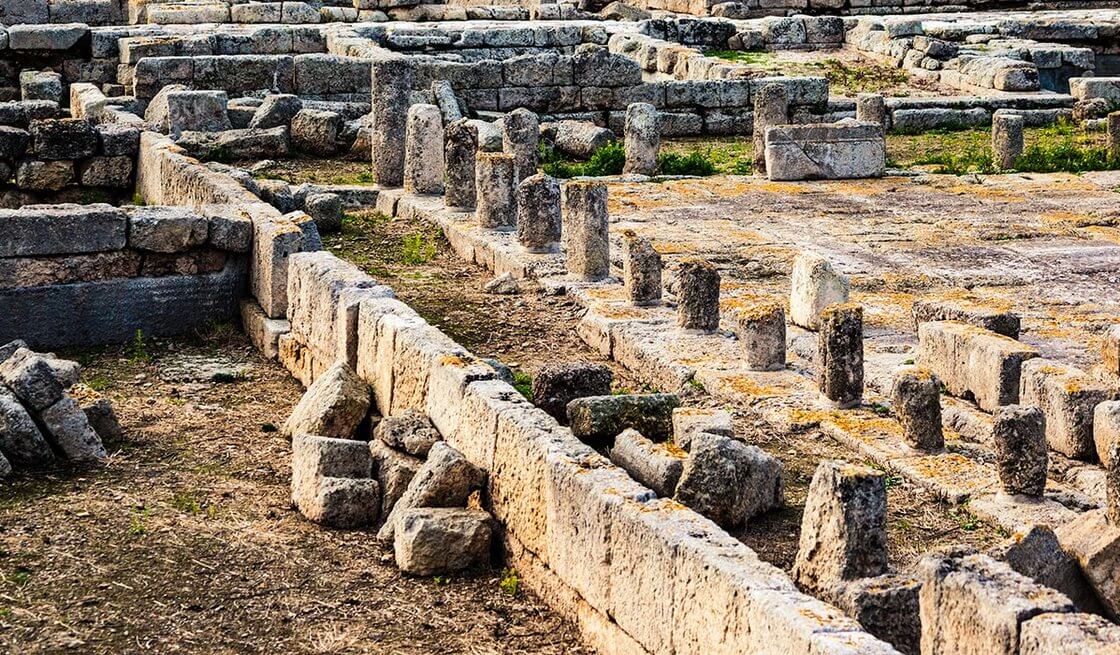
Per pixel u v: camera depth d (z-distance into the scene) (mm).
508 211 18797
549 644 8969
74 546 10156
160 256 15820
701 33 36969
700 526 8320
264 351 15211
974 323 14078
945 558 7570
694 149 28344
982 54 34562
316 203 19578
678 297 14352
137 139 22250
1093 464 11781
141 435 12586
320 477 10820
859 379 12391
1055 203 22203
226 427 12875
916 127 30016
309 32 32781
